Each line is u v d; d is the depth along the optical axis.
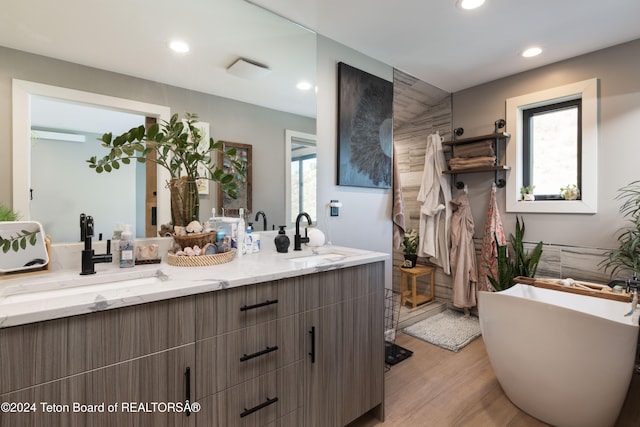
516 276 2.61
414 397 1.90
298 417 1.34
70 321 0.84
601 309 1.89
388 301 2.70
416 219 3.68
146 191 1.49
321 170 2.19
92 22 1.38
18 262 1.17
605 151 2.39
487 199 3.10
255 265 1.39
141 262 1.39
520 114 2.89
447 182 3.30
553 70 2.64
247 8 1.81
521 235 2.74
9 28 1.22
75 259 1.34
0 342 0.75
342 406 1.51
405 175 3.81
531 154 2.90
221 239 1.55
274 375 1.26
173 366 1.00
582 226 2.51
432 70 2.77
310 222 2.14
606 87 2.38
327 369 1.44
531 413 1.70
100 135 1.39
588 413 1.50
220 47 1.73
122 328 0.91
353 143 2.34
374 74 2.53
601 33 2.17
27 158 1.25
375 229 2.57
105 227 1.40
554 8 1.87
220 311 1.10
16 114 1.23
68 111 1.33
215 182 1.70
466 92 3.24
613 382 1.42
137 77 1.48
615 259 2.27
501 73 2.86
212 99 1.70
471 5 1.84
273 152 1.94
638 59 2.25
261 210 1.90
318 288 1.40
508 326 1.70
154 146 1.50
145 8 1.50
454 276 3.19
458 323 3.03
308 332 1.37
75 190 1.34
